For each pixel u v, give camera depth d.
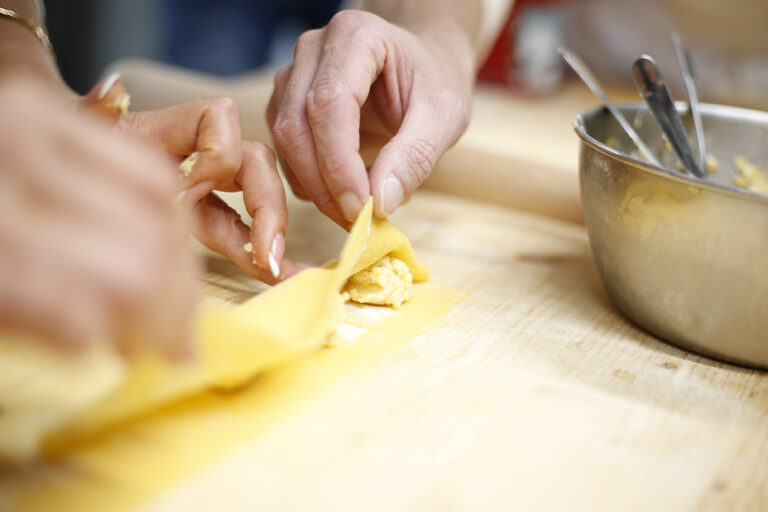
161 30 2.17
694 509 0.49
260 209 0.72
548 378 0.64
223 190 0.77
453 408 0.57
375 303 0.74
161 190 0.37
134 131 0.72
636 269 0.71
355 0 1.46
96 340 0.35
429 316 0.74
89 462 0.47
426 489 0.48
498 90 1.92
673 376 0.67
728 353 0.69
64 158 0.35
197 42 2.33
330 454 0.50
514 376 0.63
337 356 0.63
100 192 0.35
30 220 0.34
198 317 0.51
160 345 0.38
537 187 1.10
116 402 0.47
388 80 0.79
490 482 0.49
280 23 2.43
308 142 0.74
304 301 0.65
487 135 1.40
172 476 0.46
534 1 1.96
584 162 0.76
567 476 0.51
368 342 0.66
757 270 0.62
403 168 0.74
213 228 0.75
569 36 2.03
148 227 0.36
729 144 0.90
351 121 0.71
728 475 0.53
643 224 0.68
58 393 0.52
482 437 0.54
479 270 0.89
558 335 0.73
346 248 0.65
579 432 0.56
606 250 0.74
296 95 0.75
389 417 0.55
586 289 0.87
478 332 0.71
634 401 0.62
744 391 0.66
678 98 1.79
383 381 0.60
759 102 1.74
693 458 0.55
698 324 0.68
